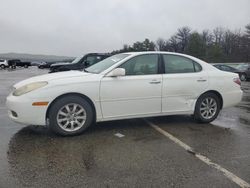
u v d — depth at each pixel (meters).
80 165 4.22
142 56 6.17
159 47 103.69
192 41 84.50
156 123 6.68
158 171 4.06
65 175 3.89
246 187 3.65
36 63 77.88
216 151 4.90
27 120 5.33
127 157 4.55
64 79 5.56
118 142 5.28
